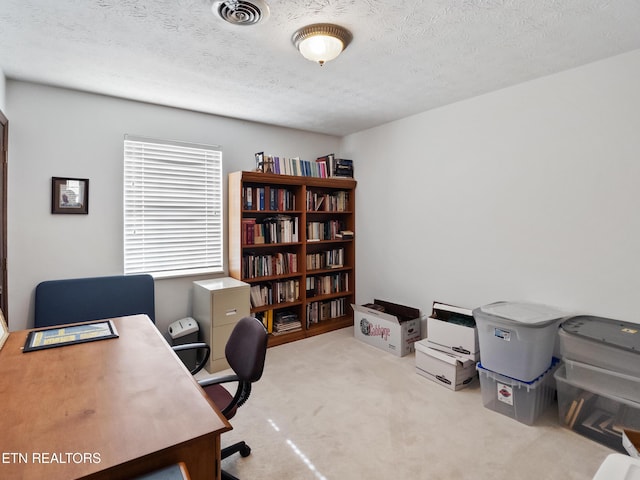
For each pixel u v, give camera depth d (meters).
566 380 2.14
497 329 2.32
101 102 2.94
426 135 3.43
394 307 3.79
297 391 2.63
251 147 3.81
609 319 2.27
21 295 2.67
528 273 2.71
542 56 2.25
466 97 3.04
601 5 1.69
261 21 1.82
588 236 2.39
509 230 2.81
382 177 3.94
